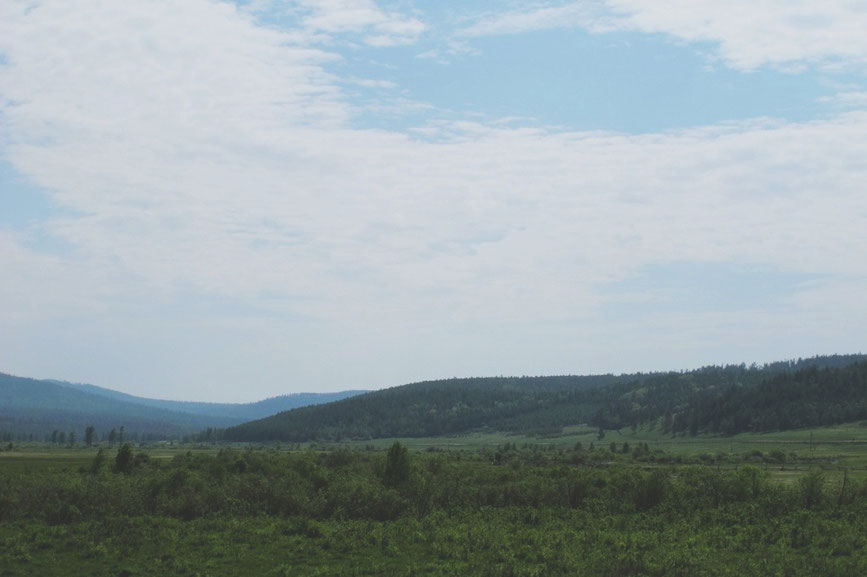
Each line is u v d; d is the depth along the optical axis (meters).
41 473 77.75
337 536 49.69
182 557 43.78
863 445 183.62
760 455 160.12
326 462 102.25
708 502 68.88
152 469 94.88
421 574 39.97
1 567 40.91
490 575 39.56
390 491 64.88
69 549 45.53
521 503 69.62
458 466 102.00
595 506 65.88
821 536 51.47
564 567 41.72
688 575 40.06
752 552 46.97
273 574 40.31
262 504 62.78
